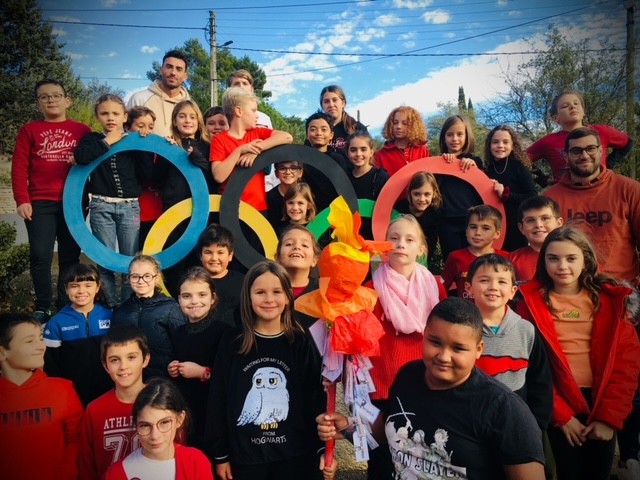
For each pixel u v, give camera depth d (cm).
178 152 387
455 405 177
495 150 411
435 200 395
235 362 240
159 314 295
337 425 219
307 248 291
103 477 216
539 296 264
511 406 170
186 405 233
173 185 394
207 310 278
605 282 257
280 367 239
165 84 503
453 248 399
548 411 236
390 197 401
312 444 240
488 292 237
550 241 261
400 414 190
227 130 445
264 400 234
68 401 251
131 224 394
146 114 400
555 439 255
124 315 296
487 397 174
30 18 1472
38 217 383
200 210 384
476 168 398
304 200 388
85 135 386
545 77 1199
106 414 243
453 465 175
